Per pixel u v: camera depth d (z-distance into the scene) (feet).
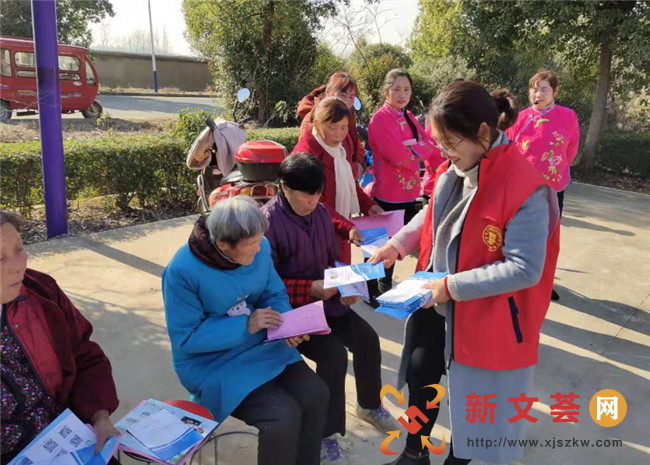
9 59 44.39
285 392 6.88
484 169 6.08
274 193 10.71
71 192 19.70
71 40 74.38
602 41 31.96
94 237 17.87
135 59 96.99
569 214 23.53
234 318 6.98
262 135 26.35
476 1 36.04
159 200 22.15
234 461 8.21
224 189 11.14
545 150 14.25
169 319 6.91
